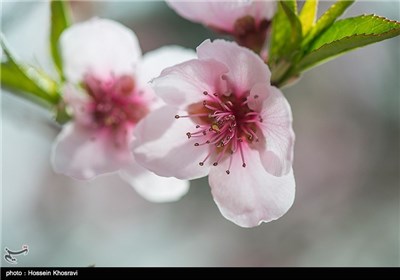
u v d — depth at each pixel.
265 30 0.23
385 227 0.36
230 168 0.22
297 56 0.22
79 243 0.36
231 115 0.22
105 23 0.24
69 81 0.25
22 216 0.37
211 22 0.23
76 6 0.31
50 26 0.24
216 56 0.21
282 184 0.22
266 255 0.35
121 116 0.25
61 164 0.24
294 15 0.22
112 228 0.37
